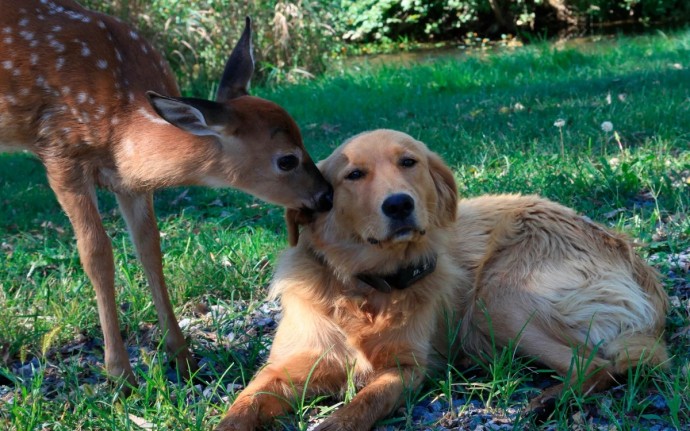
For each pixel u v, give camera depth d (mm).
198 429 3555
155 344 4707
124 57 4359
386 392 3736
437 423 3664
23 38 4270
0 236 7078
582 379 3693
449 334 4184
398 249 3934
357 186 3947
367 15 21359
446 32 22344
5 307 5090
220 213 7227
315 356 4000
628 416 3547
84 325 4930
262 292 5383
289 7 14609
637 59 13562
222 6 14203
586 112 9008
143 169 4219
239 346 4590
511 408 3736
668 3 21172
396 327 3992
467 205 4738
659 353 3883
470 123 9477
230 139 4172
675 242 5395
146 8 13625
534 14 21344
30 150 4387
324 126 10398
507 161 7336
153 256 4375
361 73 14656
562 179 6645
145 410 3770
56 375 4352
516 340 4102
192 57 13914
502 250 4422
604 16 21734
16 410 3686
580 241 4391
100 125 4207
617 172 6578
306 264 4152
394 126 9820
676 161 7000
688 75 10953
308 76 14672
